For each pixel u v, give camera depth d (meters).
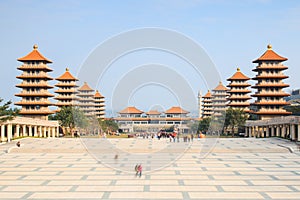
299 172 33.84
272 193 25.16
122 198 23.80
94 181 29.33
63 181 29.36
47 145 60.28
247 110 112.00
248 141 69.50
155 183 28.55
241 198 23.78
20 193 25.23
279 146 58.47
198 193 25.19
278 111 100.25
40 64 100.06
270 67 100.44
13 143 65.50
